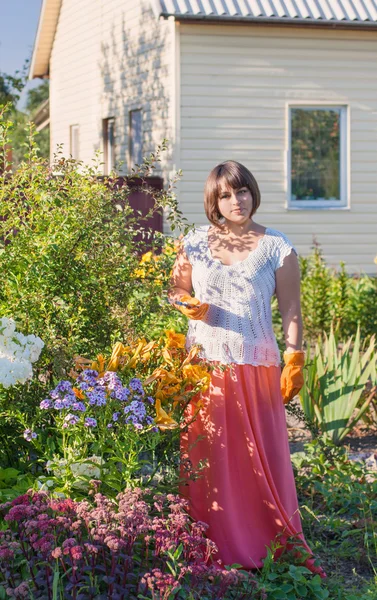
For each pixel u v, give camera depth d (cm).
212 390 394
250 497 394
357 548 423
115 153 1584
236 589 354
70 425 374
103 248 436
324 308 938
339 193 1323
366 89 1310
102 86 1636
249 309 395
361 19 1238
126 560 323
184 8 1184
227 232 404
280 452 399
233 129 1270
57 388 366
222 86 1262
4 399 409
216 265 400
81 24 1744
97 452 385
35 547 315
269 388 401
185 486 400
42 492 348
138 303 445
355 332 938
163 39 1334
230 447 394
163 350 400
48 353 418
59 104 1956
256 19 1202
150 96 1389
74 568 309
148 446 391
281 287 400
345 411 595
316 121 1307
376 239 1330
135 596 325
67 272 434
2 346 386
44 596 316
